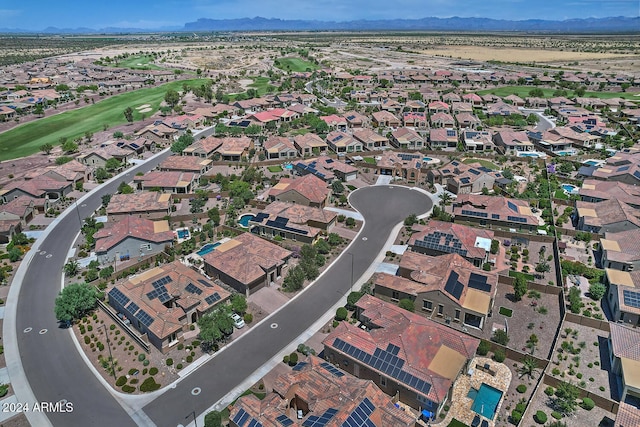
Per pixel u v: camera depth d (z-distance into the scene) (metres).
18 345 63.75
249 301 72.75
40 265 84.38
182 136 152.88
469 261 78.81
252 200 107.75
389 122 179.50
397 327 58.22
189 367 58.97
